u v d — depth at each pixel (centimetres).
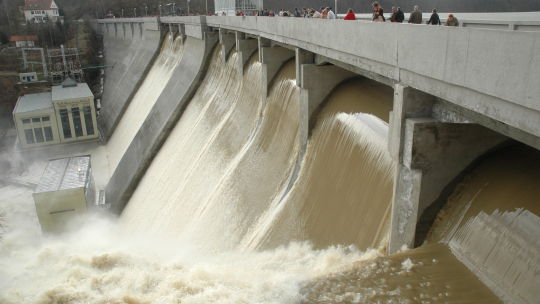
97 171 5512
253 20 2581
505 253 791
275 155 2166
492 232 837
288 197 1786
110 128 6688
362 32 1180
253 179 2222
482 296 770
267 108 2453
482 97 726
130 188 3906
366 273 925
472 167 980
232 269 1261
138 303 1105
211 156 2875
